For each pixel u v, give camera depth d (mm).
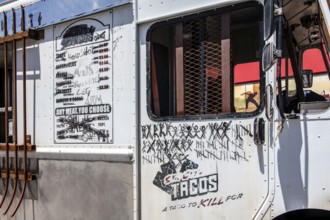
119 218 3539
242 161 2928
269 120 2795
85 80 3809
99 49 3723
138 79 3467
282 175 2760
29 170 4262
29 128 4262
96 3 3725
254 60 3342
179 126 3232
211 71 3146
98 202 3689
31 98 4254
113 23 3641
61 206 3963
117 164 3564
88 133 3766
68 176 3912
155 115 3375
